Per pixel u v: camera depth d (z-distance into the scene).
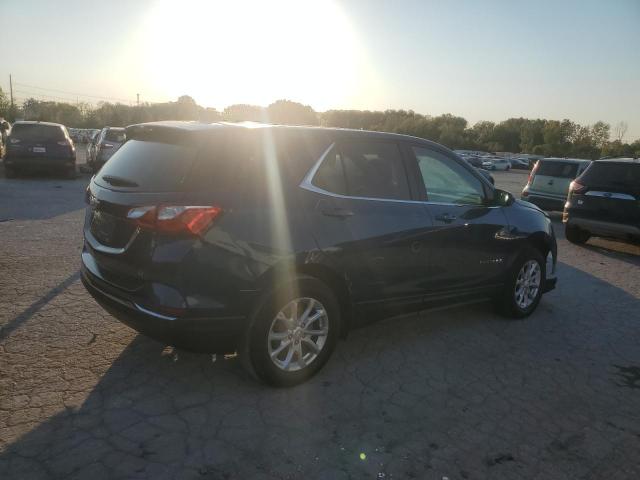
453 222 4.43
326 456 2.89
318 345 3.70
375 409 3.41
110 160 3.91
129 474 2.64
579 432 3.27
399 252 4.03
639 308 5.91
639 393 3.83
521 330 5.00
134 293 3.24
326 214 3.59
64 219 9.33
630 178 8.91
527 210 5.33
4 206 10.45
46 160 15.64
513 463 2.92
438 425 3.26
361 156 3.98
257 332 3.35
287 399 3.47
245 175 3.32
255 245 3.25
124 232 3.29
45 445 2.83
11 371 3.60
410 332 4.80
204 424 3.12
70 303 4.96
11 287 5.34
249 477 2.68
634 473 2.90
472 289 4.77
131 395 3.39
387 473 2.77
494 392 3.73
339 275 3.69
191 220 3.06
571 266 8.02
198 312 3.14
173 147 3.44
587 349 4.61
